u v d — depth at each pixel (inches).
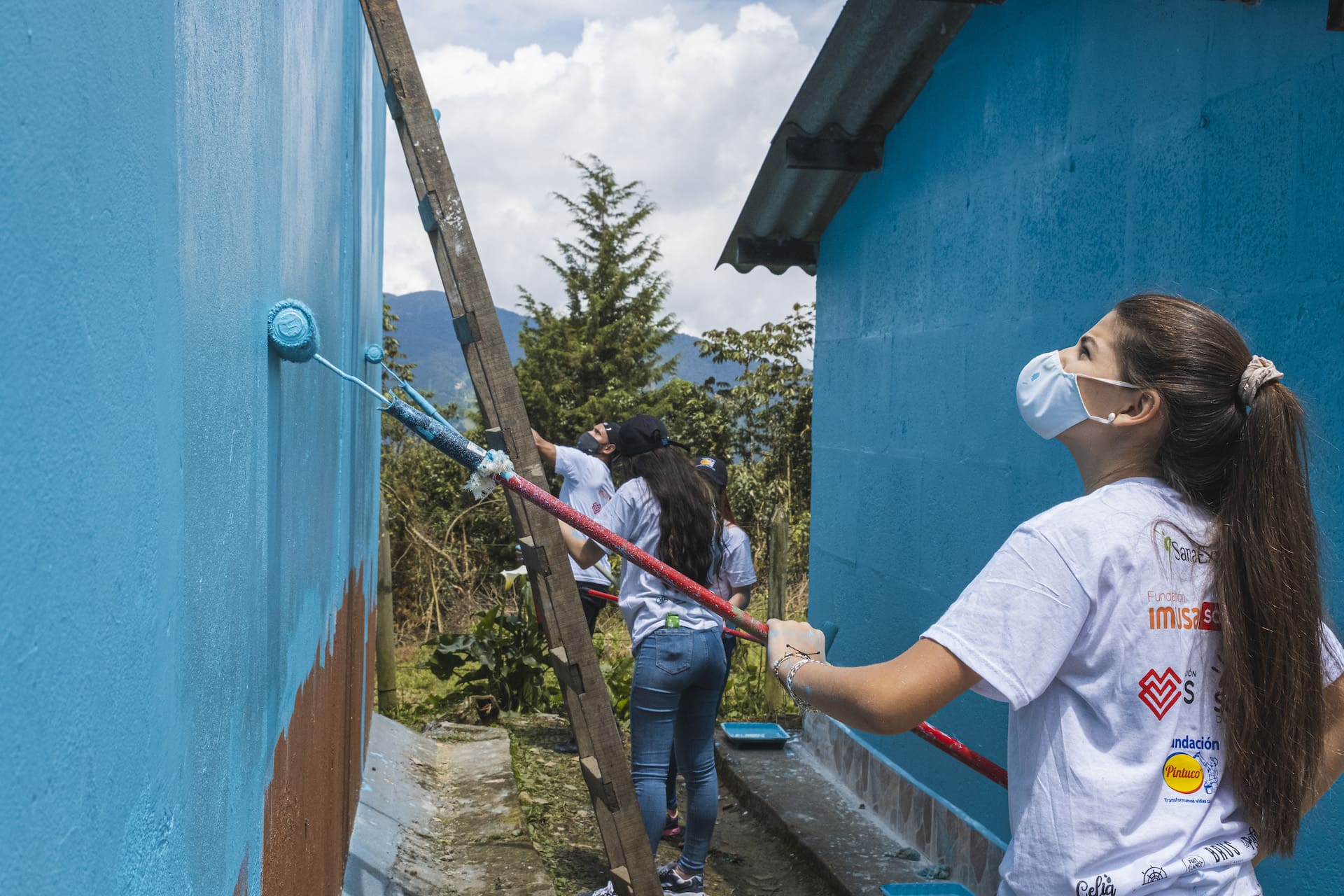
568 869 168.7
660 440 155.3
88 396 33.7
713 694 152.1
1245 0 102.6
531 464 116.1
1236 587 55.2
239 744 62.1
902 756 174.9
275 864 77.4
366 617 193.6
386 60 114.0
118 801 37.1
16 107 28.3
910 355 176.6
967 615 57.0
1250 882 55.2
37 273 29.7
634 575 151.3
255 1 64.9
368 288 177.5
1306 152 96.7
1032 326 140.8
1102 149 127.3
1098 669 55.7
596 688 118.8
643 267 864.9
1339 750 58.7
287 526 82.0
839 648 203.5
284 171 77.3
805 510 521.3
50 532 30.6
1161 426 58.7
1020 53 145.6
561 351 827.4
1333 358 93.4
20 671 28.6
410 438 492.7
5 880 27.6
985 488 151.4
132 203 38.5
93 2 34.2
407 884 144.6
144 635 40.3
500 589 412.5
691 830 152.9
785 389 553.9
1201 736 55.2
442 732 239.6
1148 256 118.6
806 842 169.8
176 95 45.6
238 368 60.4
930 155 171.6
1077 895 54.2
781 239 223.6
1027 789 57.1
